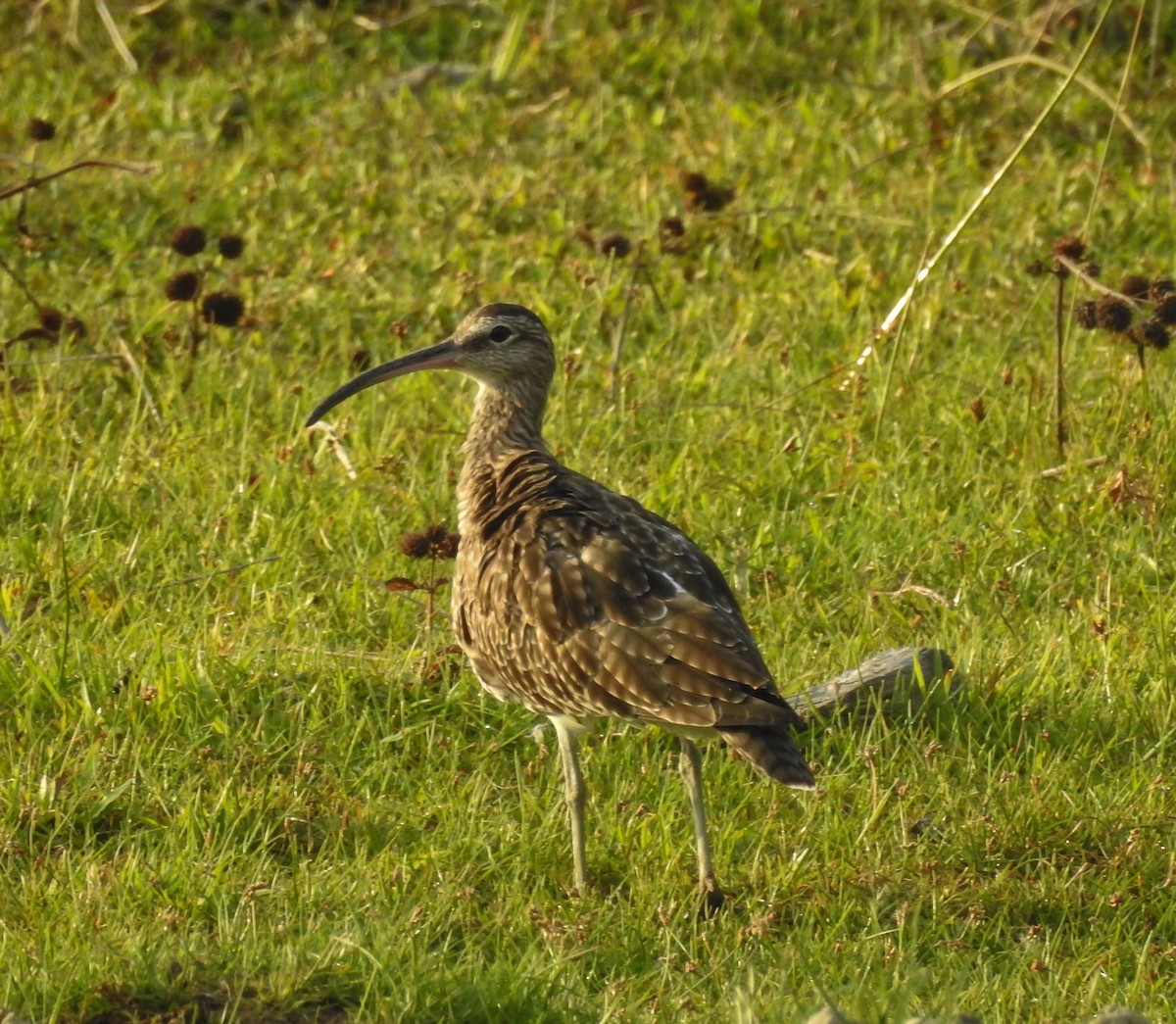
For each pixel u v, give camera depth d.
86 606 11.64
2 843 9.38
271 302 16.11
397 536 12.56
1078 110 20.42
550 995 8.35
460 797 9.98
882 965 8.73
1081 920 9.30
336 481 13.35
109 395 14.51
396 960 8.40
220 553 12.37
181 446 13.65
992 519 13.01
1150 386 14.50
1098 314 13.80
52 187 18.33
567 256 17.31
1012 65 21.19
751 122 20.20
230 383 14.86
